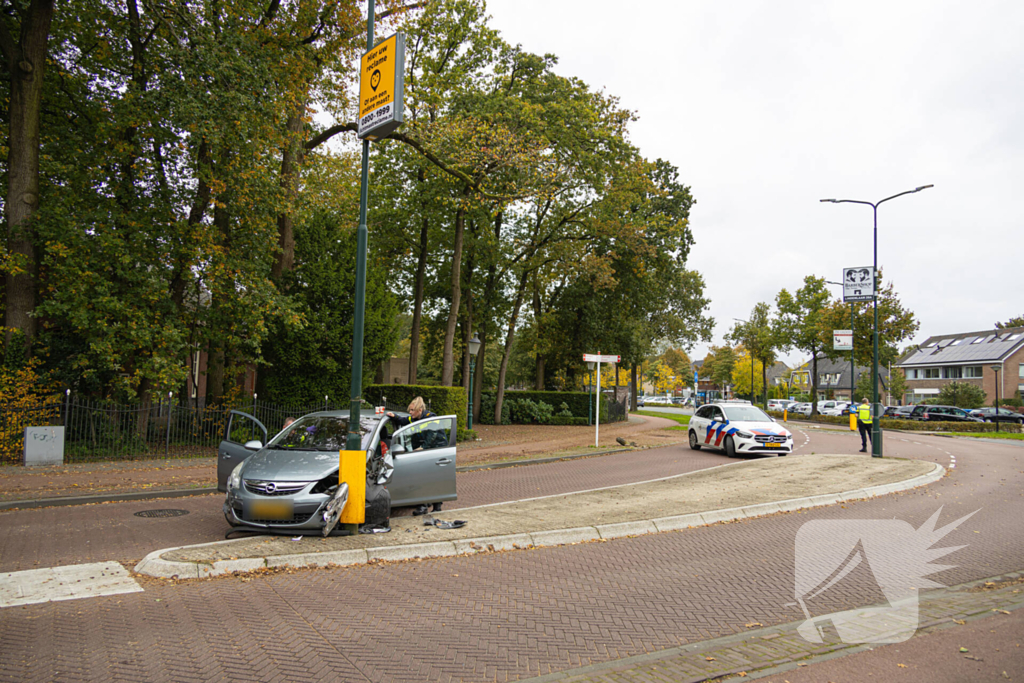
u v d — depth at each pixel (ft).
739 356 234.58
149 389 54.49
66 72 53.52
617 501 31.94
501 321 109.19
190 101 43.37
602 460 55.16
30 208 48.52
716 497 33.17
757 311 174.81
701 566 21.52
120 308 46.01
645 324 147.95
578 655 14.10
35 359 47.78
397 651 14.12
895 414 140.15
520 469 48.96
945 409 129.49
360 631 15.28
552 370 126.41
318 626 15.53
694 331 177.68
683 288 163.63
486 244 92.99
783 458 51.83
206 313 54.19
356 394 23.72
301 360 63.82
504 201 71.15
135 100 46.06
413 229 89.71
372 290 68.08
